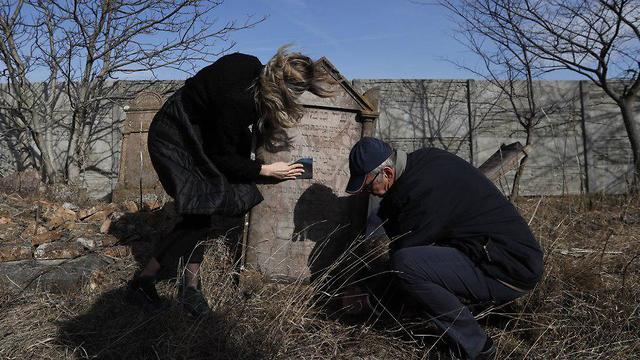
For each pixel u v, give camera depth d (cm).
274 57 283
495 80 945
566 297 334
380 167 276
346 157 362
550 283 340
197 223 303
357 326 309
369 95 359
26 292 323
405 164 280
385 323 313
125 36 866
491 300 276
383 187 282
